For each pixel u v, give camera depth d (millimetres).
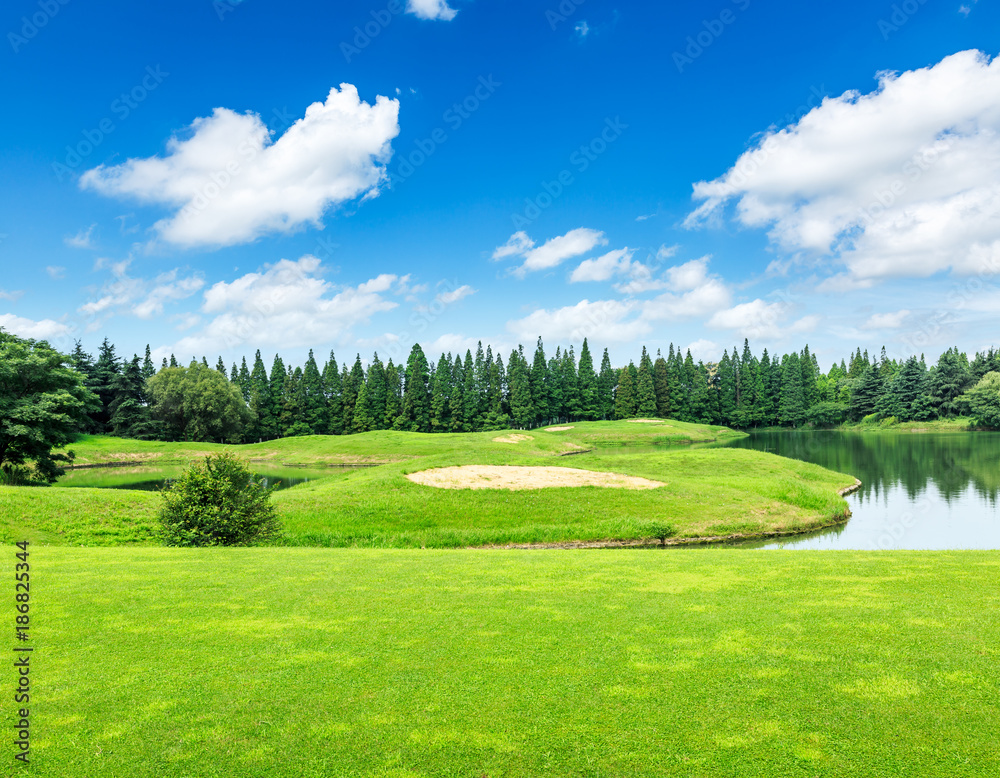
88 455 73438
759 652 8586
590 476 36531
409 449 75625
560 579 13047
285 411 114750
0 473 38375
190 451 81562
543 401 126375
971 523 29953
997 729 6477
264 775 5883
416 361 119000
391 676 7938
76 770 5922
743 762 6008
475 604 11078
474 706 7141
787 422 138125
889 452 66500
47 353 41250
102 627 9805
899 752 6113
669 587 12234
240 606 10961
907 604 10695
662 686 7582
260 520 20719
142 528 25375
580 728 6648
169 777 5832
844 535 28125
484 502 30734
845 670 7938
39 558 15648
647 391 132000
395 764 6047
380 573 13758
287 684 7711
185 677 7918
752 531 28812
